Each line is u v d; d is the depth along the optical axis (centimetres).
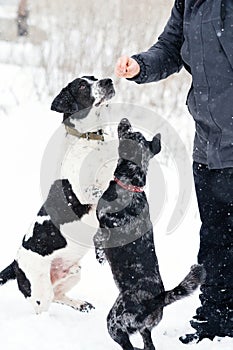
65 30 1209
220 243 475
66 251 534
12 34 1563
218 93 441
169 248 697
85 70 1183
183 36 479
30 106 1144
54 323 512
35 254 529
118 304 443
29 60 1394
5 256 675
